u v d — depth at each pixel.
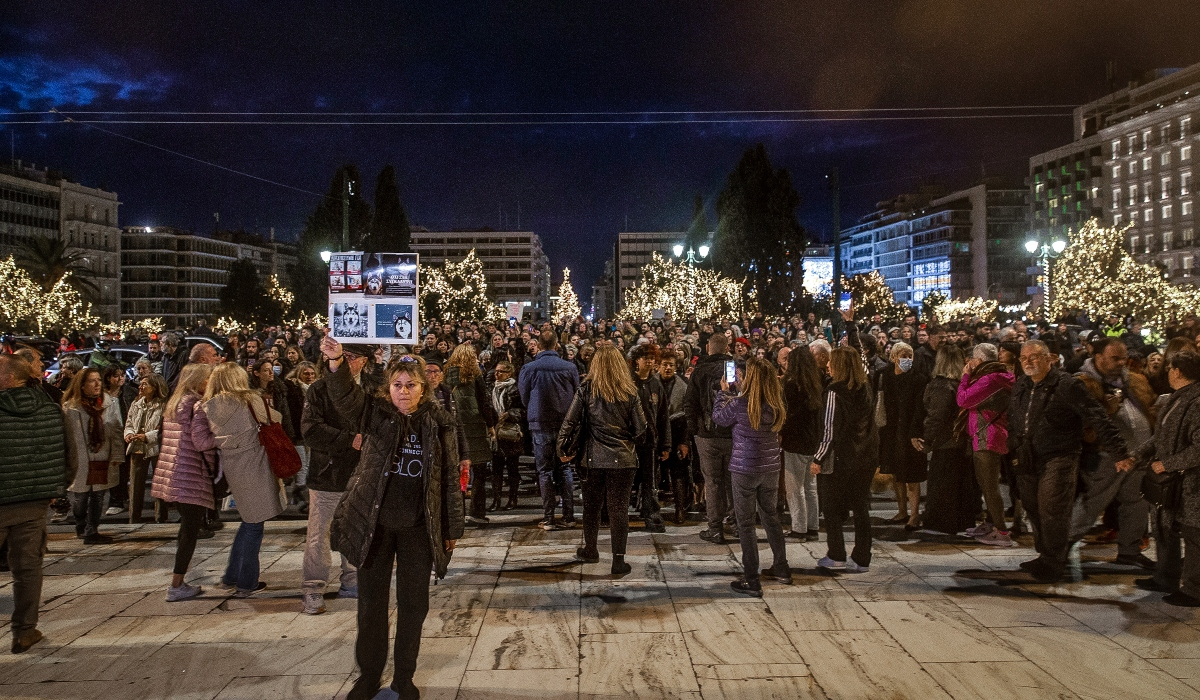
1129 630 5.72
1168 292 40.09
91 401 8.49
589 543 7.57
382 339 6.43
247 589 6.71
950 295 131.25
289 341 19.03
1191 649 5.38
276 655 5.42
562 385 9.09
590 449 7.31
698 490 10.27
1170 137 81.00
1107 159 90.25
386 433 4.78
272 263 166.12
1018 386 7.21
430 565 4.83
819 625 5.88
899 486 9.13
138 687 4.94
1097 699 4.66
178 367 13.45
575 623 5.96
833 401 7.08
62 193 97.88
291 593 6.75
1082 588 6.70
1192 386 6.16
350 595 6.69
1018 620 5.95
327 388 6.10
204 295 140.75
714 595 6.59
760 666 5.16
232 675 5.11
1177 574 6.51
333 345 5.82
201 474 6.59
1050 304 38.31
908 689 4.80
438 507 4.77
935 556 7.73
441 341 14.38
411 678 4.67
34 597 5.61
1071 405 6.68
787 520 9.39
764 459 6.66
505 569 7.38
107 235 106.06
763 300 49.94
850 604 6.34
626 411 7.28
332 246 57.34
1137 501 7.30
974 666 5.13
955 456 8.41
